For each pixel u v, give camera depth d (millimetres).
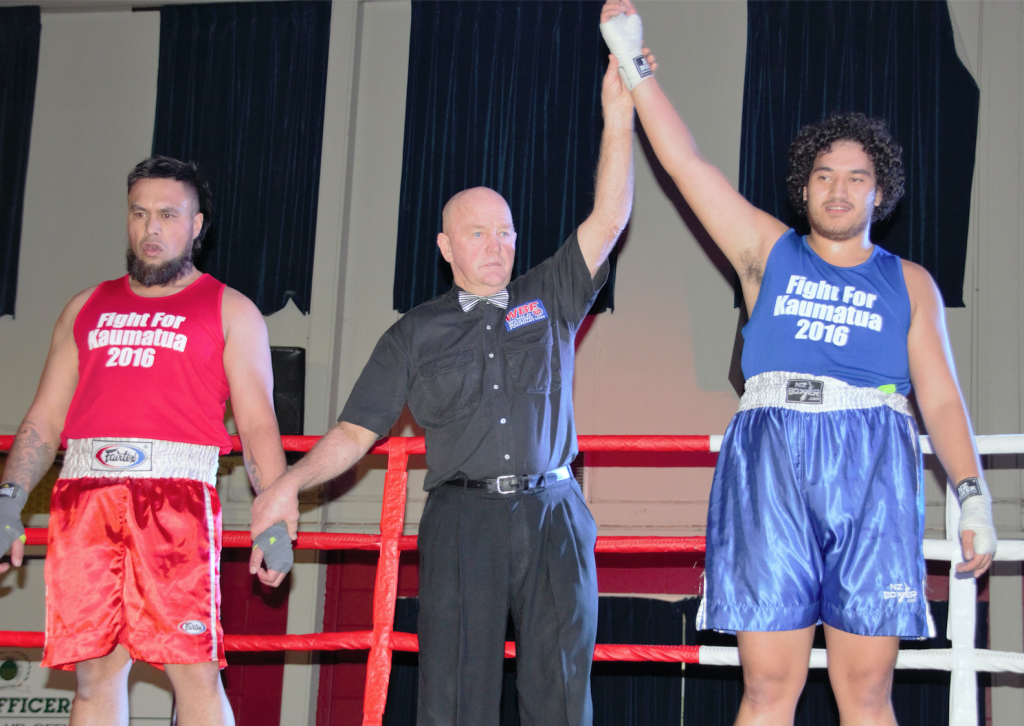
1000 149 4453
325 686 4477
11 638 2092
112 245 5004
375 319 4898
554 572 1645
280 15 4996
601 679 4199
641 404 4621
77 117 5152
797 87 4422
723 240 1697
